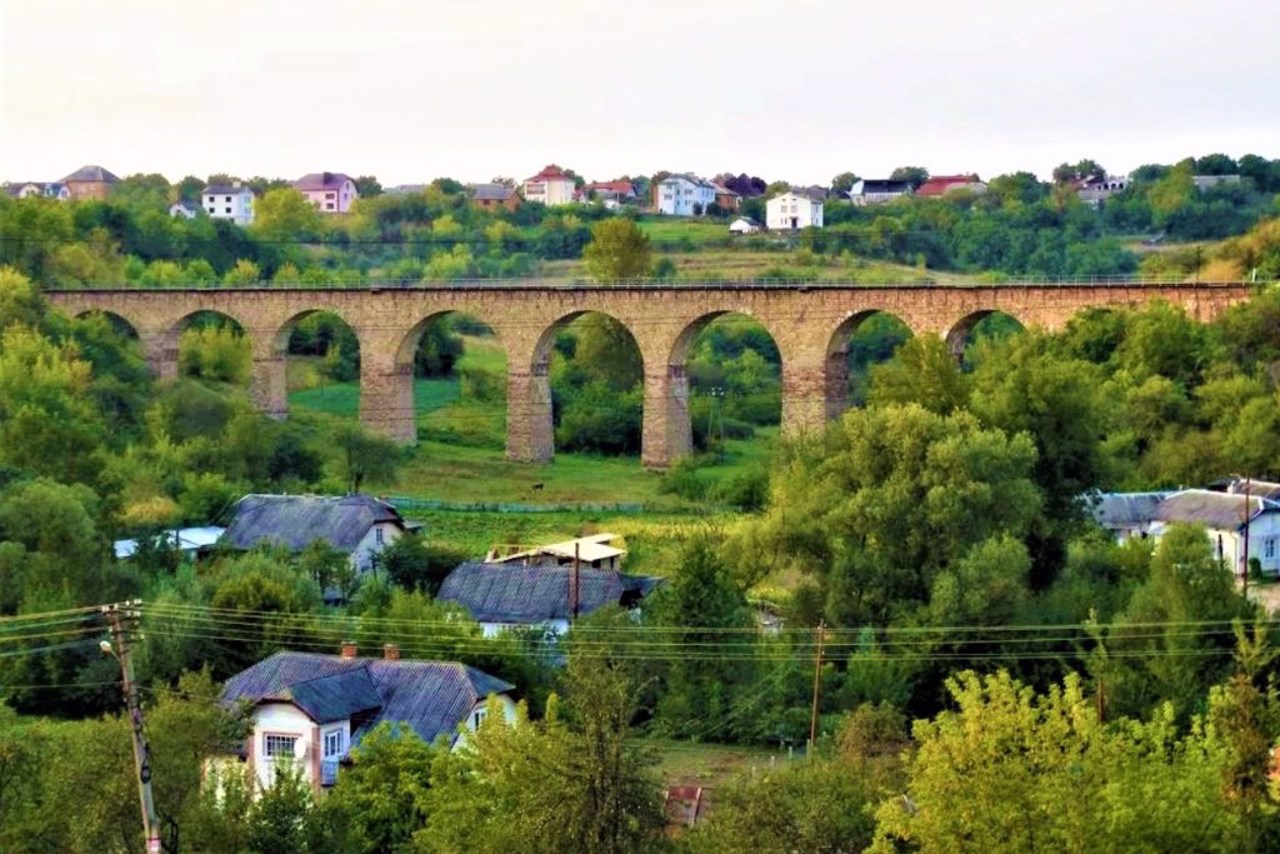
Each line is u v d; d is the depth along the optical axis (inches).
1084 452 3366.1
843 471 3198.8
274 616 2965.1
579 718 2010.3
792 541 3112.7
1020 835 1717.5
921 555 3016.7
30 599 3021.7
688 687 2792.8
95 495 3727.9
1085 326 4466.0
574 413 6127.0
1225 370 4153.5
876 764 2180.1
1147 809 1707.7
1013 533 3058.6
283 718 2432.3
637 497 4795.8
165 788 1977.1
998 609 2854.3
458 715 2491.4
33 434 3971.5
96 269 7298.2
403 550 3609.7
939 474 3063.5
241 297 6082.7
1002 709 1786.4
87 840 1957.4
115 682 2810.0
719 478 5083.7
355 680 2539.4
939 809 1745.8
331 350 7199.8
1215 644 2586.1
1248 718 1772.9
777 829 1969.7
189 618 2982.3
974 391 3595.0
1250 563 3442.4
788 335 5098.4
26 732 2298.2
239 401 5659.5
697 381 6742.1
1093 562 3134.8
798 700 2755.9
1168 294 4598.9
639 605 3174.2
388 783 2172.7
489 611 3213.6
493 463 5546.3
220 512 3966.5
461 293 5669.3
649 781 1932.8
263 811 2003.0
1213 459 3848.4
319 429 5310.0
